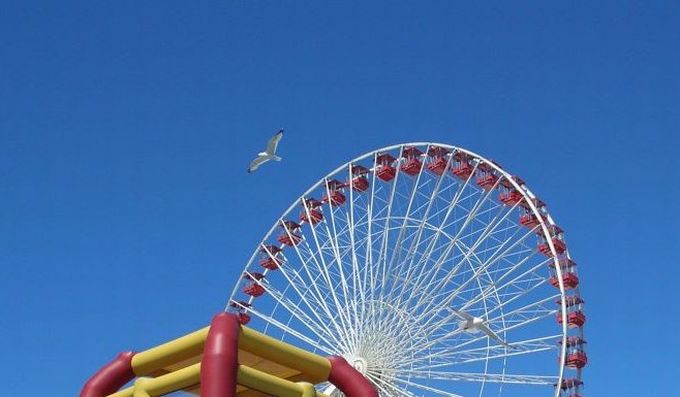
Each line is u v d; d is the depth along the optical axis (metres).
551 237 56.00
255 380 34.12
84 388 37.16
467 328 52.56
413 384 54.34
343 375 37.84
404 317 55.19
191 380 34.06
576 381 53.69
